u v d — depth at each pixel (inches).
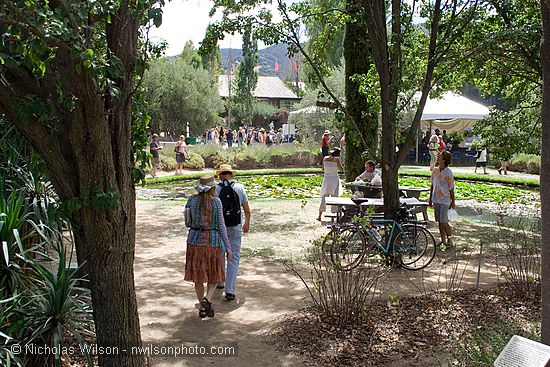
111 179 147.5
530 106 457.1
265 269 341.1
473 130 463.2
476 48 347.9
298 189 788.6
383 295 280.4
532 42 354.3
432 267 346.0
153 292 292.0
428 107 1023.6
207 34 371.2
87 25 139.7
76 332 181.2
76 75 135.6
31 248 192.7
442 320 241.3
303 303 270.2
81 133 141.9
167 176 922.7
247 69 2380.7
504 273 285.4
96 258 150.9
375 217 374.0
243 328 239.3
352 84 536.4
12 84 141.3
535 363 106.8
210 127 1775.3
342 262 345.4
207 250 249.3
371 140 544.7
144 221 514.0
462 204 650.2
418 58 393.7
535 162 1023.0
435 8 342.0
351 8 419.2
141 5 140.6
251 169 1146.7
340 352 211.6
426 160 1267.2
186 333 233.8
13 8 121.5
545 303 163.9
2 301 166.4
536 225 474.3
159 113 1625.2
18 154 233.5
